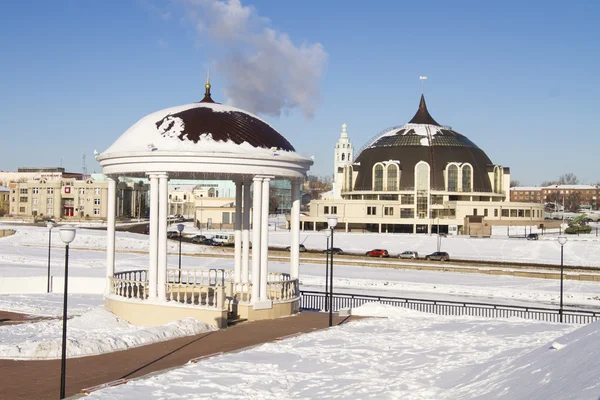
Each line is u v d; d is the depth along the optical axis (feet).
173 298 99.25
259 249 95.96
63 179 511.81
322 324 92.73
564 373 46.62
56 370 63.52
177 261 236.43
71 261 221.66
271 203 639.76
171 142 93.56
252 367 63.00
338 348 73.15
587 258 263.70
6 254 246.68
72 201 508.94
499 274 208.33
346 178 427.74
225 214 433.89
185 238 329.11
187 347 75.00
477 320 97.81
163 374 59.47
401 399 52.47
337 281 181.57
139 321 93.66
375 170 409.90
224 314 89.40
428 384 57.00
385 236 333.83
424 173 398.62
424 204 397.19
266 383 56.85
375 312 105.50
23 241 304.71
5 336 85.97
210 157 91.97
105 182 498.69
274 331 86.58
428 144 411.13
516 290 169.37
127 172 95.71
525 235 340.59
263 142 97.55
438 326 90.68
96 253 259.80
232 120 98.22
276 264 230.89
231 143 94.58
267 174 95.61
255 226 95.71
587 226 357.61
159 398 51.60
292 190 105.19
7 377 60.54
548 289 176.24
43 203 506.48
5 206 575.79
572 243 286.46
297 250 104.99
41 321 99.66
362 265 229.45
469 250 288.71
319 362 65.82
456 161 405.80
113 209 102.99
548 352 56.08
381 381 58.18
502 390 49.42
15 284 143.74
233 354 69.21
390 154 413.39
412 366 64.39
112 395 52.03
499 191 418.31
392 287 173.78
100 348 71.87
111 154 96.17
